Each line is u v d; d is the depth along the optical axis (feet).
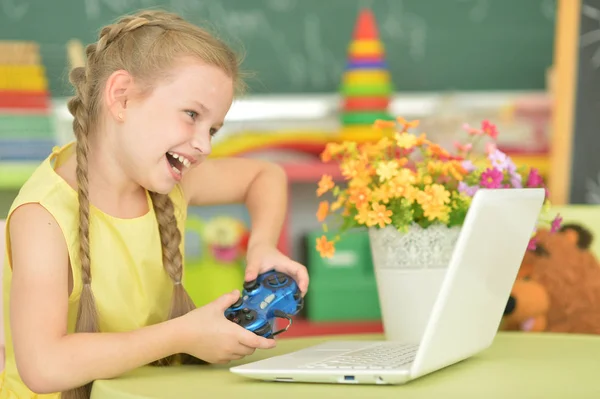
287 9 11.43
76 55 10.46
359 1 11.53
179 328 3.63
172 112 3.88
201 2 11.30
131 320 4.27
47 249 3.77
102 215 4.18
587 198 8.60
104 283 4.18
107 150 4.12
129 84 3.93
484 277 3.47
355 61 10.16
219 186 4.99
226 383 3.35
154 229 4.36
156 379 3.49
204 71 3.92
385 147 4.69
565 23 8.71
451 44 11.69
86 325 3.88
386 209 4.43
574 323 6.07
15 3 10.93
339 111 10.66
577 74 8.68
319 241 4.60
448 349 3.37
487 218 3.23
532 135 10.61
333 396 3.00
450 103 10.76
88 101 4.09
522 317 6.09
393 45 11.64
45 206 3.85
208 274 10.06
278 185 5.06
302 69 11.48
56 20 11.00
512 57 11.73
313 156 10.62
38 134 9.91
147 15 4.25
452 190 4.53
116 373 3.54
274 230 4.80
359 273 10.34
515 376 3.39
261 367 3.39
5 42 10.48
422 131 10.67
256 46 11.41
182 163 4.10
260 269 4.37
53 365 3.52
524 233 3.76
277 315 3.87
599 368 3.59
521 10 11.71
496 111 10.71
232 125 10.52
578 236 6.05
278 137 10.50
